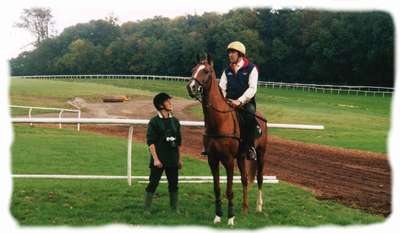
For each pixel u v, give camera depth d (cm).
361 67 6025
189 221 793
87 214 812
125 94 4434
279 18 7556
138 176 1095
